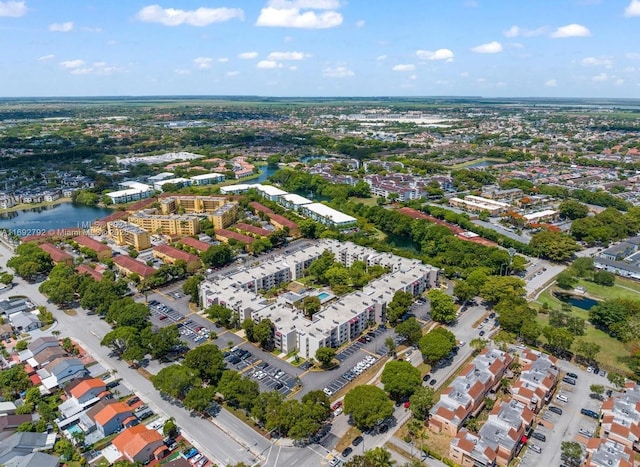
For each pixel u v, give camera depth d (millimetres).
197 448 196125
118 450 190750
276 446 197750
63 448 191125
